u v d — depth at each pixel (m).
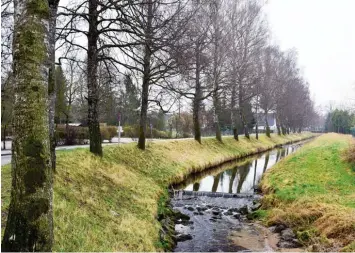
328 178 18.25
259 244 11.38
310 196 14.52
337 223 10.62
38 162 5.22
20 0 5.36
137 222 10.71
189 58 15.18
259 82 42.25
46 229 5.24
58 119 38.75
